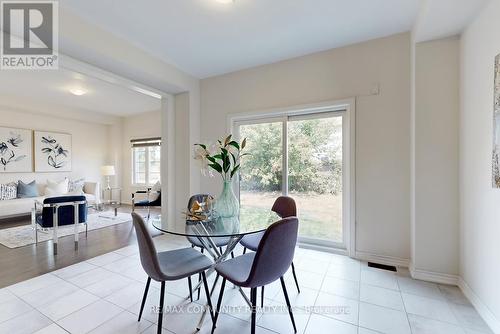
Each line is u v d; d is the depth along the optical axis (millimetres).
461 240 2119
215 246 2105
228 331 1627
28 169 5309
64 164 5930
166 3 2068
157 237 3686
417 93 2283
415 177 2297
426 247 2279
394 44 2580
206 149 2123
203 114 3812
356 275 2400
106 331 1615
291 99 3125
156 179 6422
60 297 2023
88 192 5898
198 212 2158
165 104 3779
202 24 2383
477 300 1836
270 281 1479
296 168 3258
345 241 2963
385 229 2652
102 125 6762
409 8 2133
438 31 2092
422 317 1758
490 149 1666
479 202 1817
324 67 2926
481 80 1782
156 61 3076
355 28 2463
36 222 3367
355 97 2766
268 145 3418
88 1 2031
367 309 1860
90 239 3588
